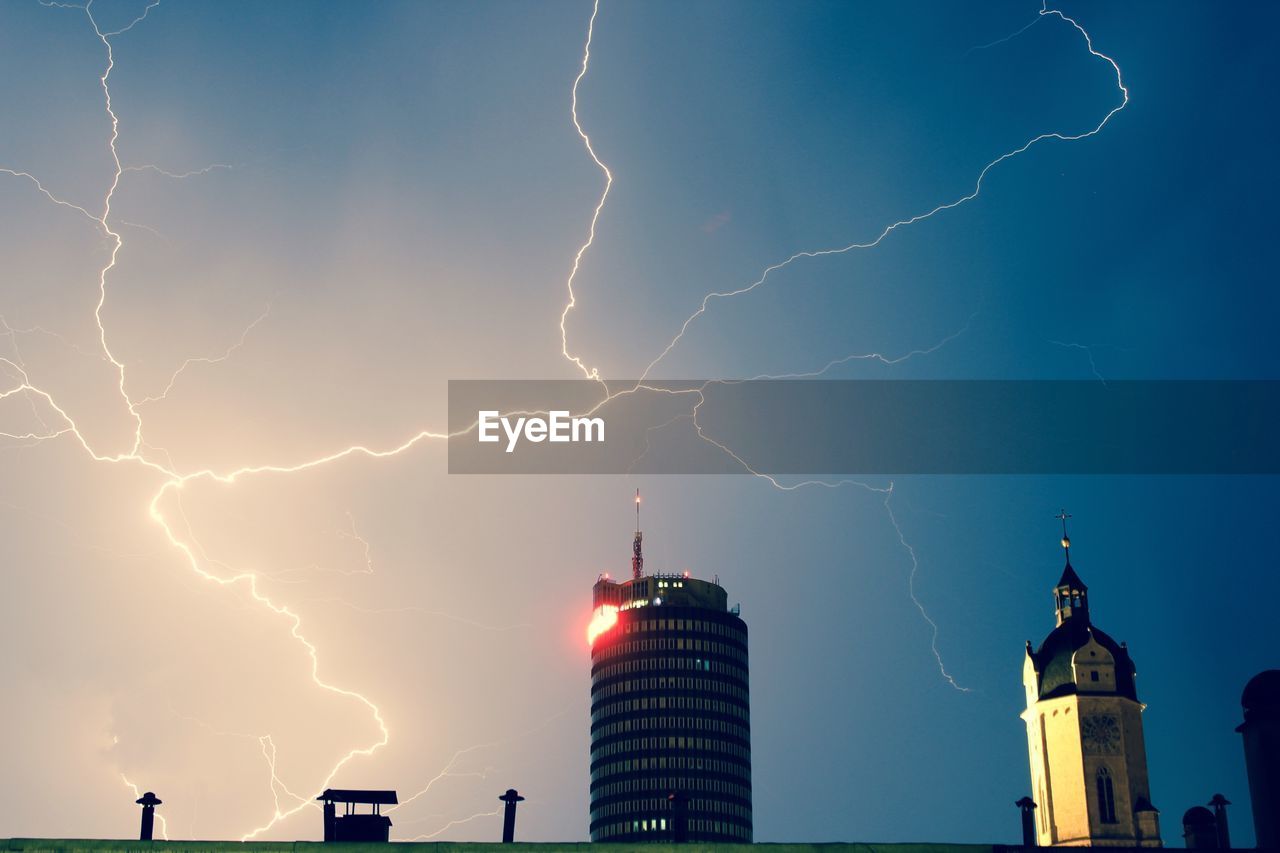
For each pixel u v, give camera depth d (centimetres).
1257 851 4478
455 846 4209
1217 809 5653
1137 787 10312
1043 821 10450
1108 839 10131
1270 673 5159
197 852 4122
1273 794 4959
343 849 4156
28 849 4081
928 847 4294
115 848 4119
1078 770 10350
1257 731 5069
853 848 4262
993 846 4325
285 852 4153
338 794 5153
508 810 4609
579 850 4212
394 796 5203
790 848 4259
